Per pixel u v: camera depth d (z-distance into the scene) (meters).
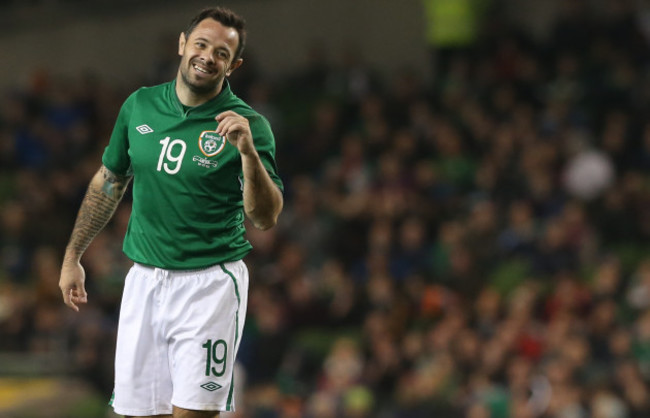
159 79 70.38
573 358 41.19
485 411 40.91
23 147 66.81
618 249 50.19
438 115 60.53
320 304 50.50
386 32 72.31
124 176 17.58
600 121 57.94
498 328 44.12
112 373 48.78
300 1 74.50
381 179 55.78
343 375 45.34
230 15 16.52
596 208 51.62
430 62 70.94
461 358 43.66
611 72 60.34
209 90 16.50
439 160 57.19
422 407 42.53
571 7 64.56
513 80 61.56
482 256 49.66
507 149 54.91
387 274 50.75
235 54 16.52
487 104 59.84
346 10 73.50
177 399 16.47
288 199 59.53
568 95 59.78
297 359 48.03
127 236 17.16
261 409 45.59
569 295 45.34
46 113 68.75
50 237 58.75
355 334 49.31
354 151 58.53
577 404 40.00
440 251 50.50
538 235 50.00
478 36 67.88
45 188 61.41
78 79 76.50
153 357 16.83
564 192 52.84
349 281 50.84
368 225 53.66
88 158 64.88
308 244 53.94
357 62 68.69
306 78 68.75
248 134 15.25
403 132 59.19
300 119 65.38
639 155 54.50
